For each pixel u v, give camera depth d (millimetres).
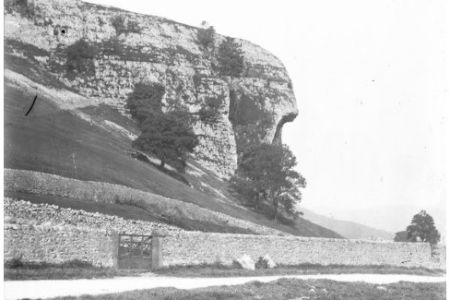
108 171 78000
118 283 33250
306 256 55375
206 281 37562
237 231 80812
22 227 34344
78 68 131375
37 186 54219
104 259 38844
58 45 131500
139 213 62781
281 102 156500
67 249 36656
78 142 82875
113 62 137000
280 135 156500
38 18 130125
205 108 142750
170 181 98375
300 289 35656
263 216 114938
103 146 97812
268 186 118938
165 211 70812
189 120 135375
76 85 130000
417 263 66312
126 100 134000
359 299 35250
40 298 26562
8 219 36875
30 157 62594
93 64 134250
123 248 40812
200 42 154000
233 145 141375
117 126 122188
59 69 128500
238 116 152500
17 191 51562
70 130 93562
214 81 146125
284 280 38562
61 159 69438
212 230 74875
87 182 61250
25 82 106375
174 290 30500
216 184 123375
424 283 45656
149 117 118688
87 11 139875
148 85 132750
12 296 27438
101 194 61719
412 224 95938
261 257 50812
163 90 135750
